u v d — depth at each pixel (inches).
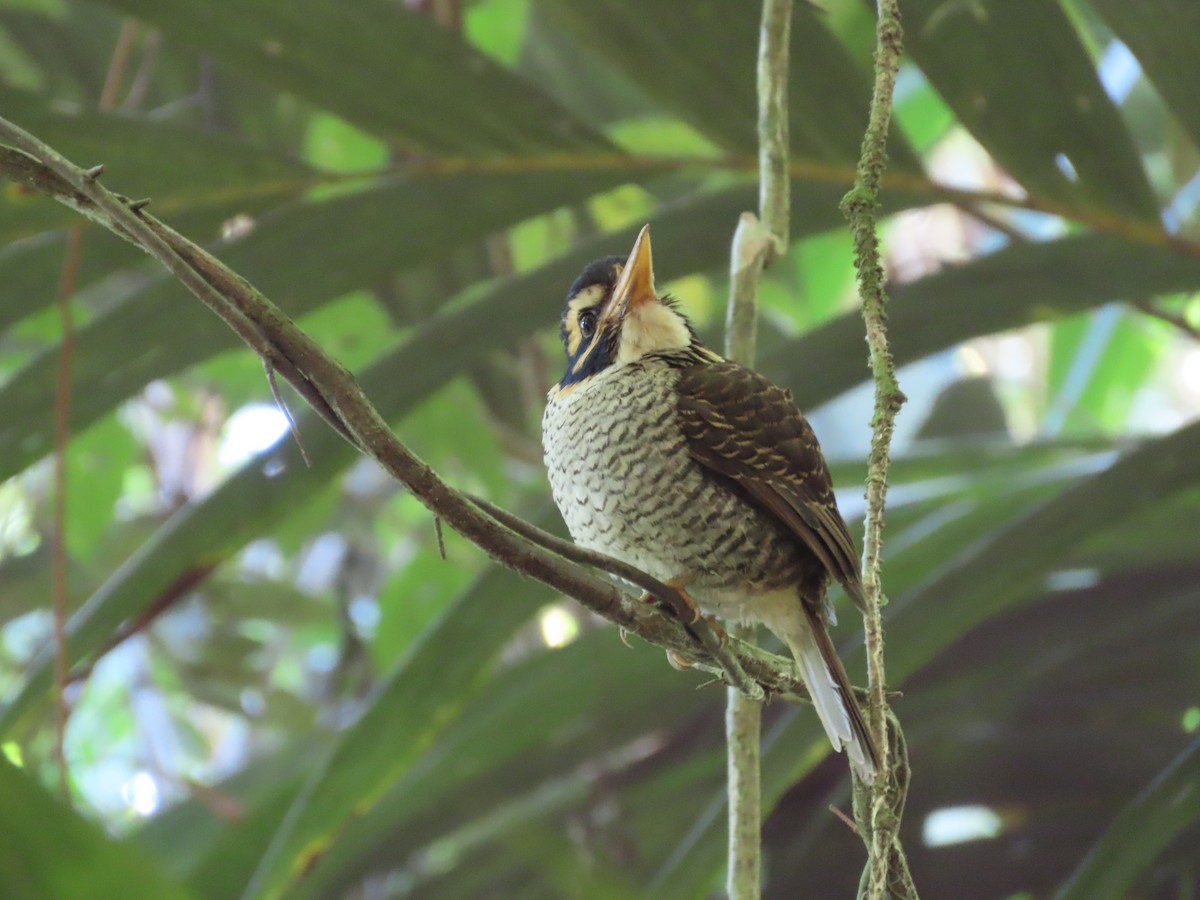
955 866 295.0
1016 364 419.2
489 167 288.2
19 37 317.7
